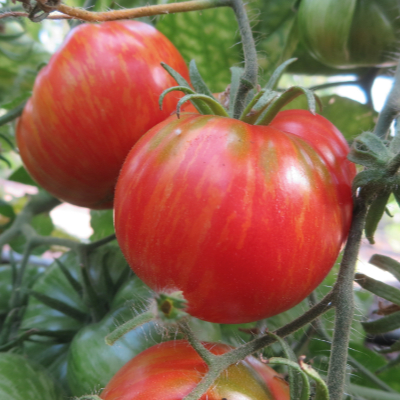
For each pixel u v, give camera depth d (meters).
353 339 0.29
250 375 0.19
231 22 0.31
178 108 0.17
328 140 0.19
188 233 0.16
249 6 0.32
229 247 0.16
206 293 0.17
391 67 0.33
